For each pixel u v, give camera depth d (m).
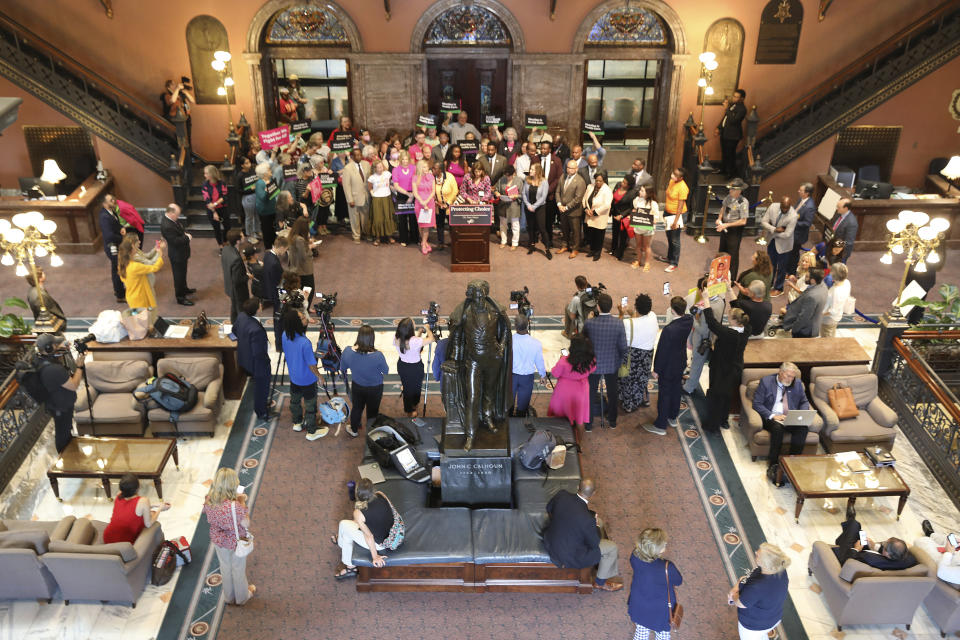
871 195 14.66
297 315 8.84
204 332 10.00
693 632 7.09
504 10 15.64
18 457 8.95
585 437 9.48
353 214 14.51
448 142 15.36
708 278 9.39
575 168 13.48
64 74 15.84
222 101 16.22
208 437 9.41
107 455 8.38
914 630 7.12
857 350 9.80
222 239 14.21
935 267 11.57
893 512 8.46
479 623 7.14
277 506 8.40
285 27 16.02
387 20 15.75
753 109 15.16
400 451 8.27
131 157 15.18
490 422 7.95
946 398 8.94
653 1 15.40
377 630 7.06
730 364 9.06
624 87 18.42
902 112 15.69
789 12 15.55
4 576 7.06
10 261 10.12
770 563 6.22
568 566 7.15
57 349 8.35
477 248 13.38
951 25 14.91
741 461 9.16
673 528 8.19
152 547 7.46
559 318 12.05
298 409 9.34
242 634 7.00
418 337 9.16
